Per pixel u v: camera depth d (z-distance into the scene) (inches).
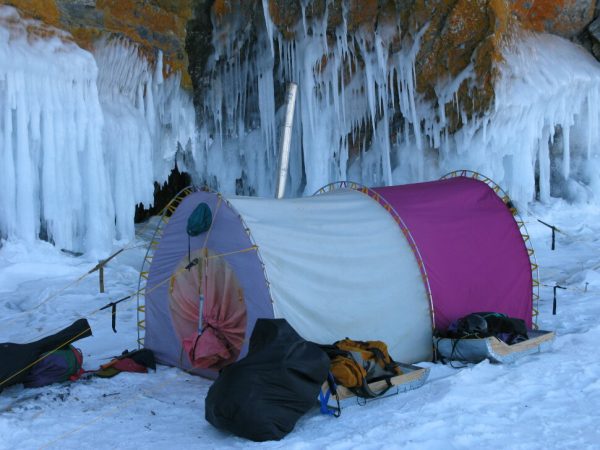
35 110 459.2
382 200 260.2
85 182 500.1
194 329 239.8
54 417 190.2
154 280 254.1
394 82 637.9
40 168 474.3
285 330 186.5
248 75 679.1
